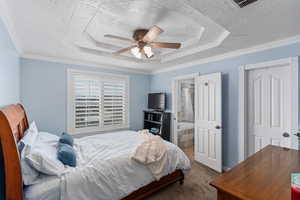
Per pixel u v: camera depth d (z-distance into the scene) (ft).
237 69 9.10
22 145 4.81
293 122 7.02
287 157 4.67
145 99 15.88
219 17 5.34
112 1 4.99
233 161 9.31
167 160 7.13
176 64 12.60
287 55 7.25
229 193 2.98
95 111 12.77
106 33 7.72
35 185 4.42
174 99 13.43
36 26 6.30
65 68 11.27
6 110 5.00
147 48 7.34
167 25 6.92
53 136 7.78
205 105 10.51
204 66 10.96
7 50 6.16
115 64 12.65
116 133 10.44
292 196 2.63
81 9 5.25
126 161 6.17
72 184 4.73
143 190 6.54
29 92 9.91
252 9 4.88
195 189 7.62
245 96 8.79
